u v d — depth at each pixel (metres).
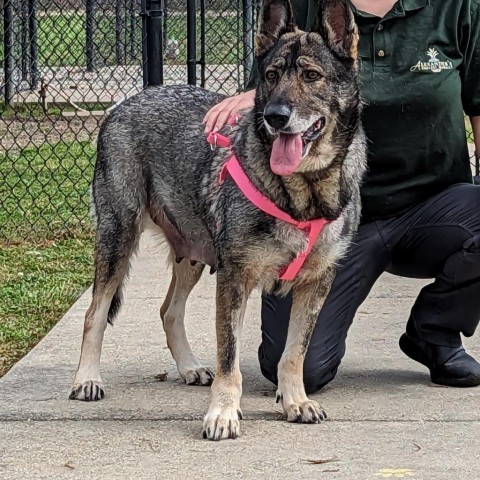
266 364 4.81
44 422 4.28
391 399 4.60
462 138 4.94
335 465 3.75
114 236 4.88
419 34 4.82
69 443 4.02
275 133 4.06
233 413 4.12
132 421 4.30
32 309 6.33
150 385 4.85
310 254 4.32
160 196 4.92
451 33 4.86
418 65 4.81
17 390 4.73
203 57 10.42
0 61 14.30
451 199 4.88
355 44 4.25
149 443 4.02
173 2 14.39
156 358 5.30
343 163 4.24
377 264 4.96
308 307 4.40
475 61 4.94
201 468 3.74
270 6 4.32
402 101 4.81
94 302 4.80
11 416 4.35
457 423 4.24
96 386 4.62
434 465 3.74
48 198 9.15
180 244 4.95
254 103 4.30
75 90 13.73
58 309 6.34
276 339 4.77
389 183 4.95
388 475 3.64
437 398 4.61
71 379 4.92
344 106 4.23
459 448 3.93
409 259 5.03
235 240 4.22
